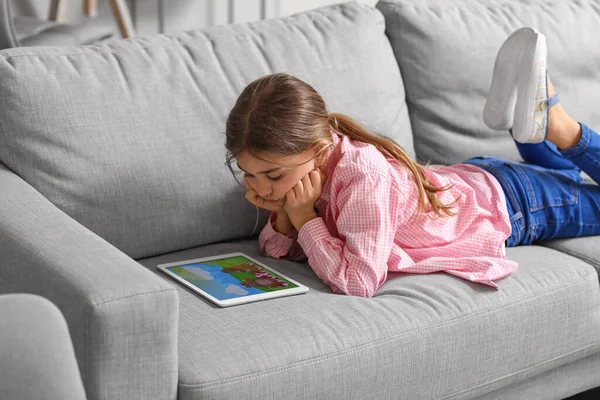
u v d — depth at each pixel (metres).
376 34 2.14
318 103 1.71
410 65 2.20
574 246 1.99
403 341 1.53
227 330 1.47
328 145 1.70
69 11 3.64
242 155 1.66
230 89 1.89
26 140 1.68
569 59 2.39
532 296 1.71
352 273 1.66
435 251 1.81
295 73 1.98
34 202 1.58
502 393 1.76
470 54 2.23
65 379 1.07
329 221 1.80
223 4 3.85
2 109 1.68
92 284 1.27
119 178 1.73
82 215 1.71
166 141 1.78
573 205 2.02
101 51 1.82
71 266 1.32
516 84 2.02
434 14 2.23
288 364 1.41
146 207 1.76
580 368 1.89
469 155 2.24
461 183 1.92
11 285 1.43
